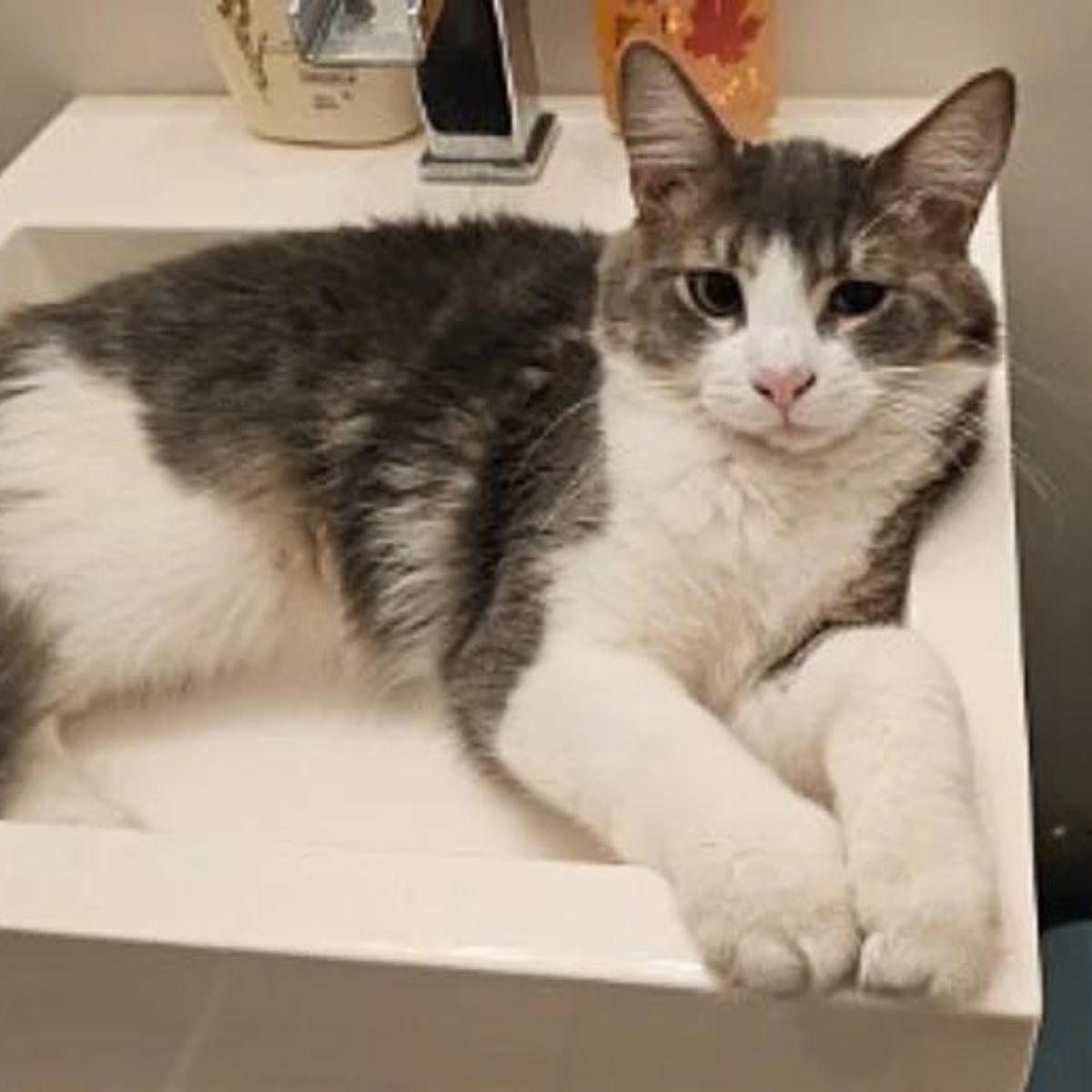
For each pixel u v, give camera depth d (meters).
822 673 0.76
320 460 0.92
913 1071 0.59
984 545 0.75
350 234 0.97
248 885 0.61
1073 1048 1.10
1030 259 1.07
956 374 0.80
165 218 1.03
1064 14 0.98
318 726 0.89
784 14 1.01
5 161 1.20
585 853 0.78
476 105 1.00
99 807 0.82
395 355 0.92
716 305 0.79
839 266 0.77
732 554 0.80
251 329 0.94
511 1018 0.60
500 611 0.83
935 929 0.56
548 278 0.93
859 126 1.01
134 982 0.62
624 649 0.80
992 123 0.76
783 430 0.76
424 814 0.81
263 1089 0.66
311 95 1.05
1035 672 1.25
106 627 0.90
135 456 0.92
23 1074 0.68
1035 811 1.32
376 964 0.59
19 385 0.94
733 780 0.68
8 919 0.61
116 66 1.13
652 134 0.81
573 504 0.82
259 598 0.94
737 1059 0.60
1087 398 1.12
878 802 0.62
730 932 0.58
